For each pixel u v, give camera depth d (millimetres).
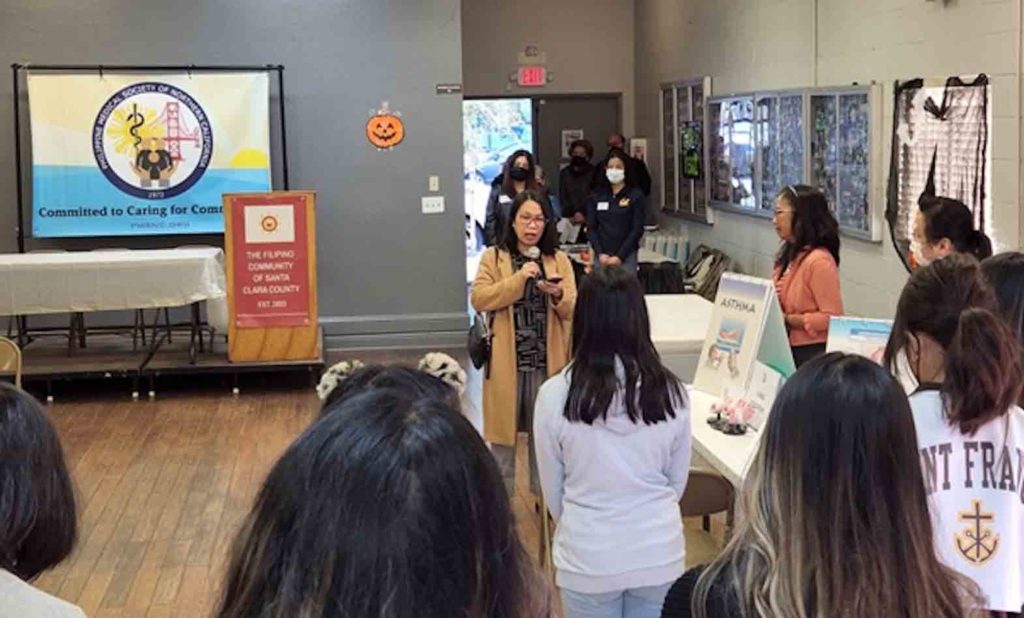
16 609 1587
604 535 2840
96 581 4648
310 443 1112
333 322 9586
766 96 8648
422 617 1057
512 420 4906
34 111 9008
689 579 1642
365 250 9570
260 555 1104
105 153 9117
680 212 11312
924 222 3900
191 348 8055
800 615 1460
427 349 9602
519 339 4891
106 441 6801
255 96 9211
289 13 9289
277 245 7906
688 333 4844
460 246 9633
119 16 9094
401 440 1087
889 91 6504
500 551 1111
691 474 3422
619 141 11484
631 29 12867
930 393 2166
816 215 4773
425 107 9477
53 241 9234
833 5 7355
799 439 1495
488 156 13195
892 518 1465
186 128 9164
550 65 12781
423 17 9414
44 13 9039
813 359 1573
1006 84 5223
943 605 1485
